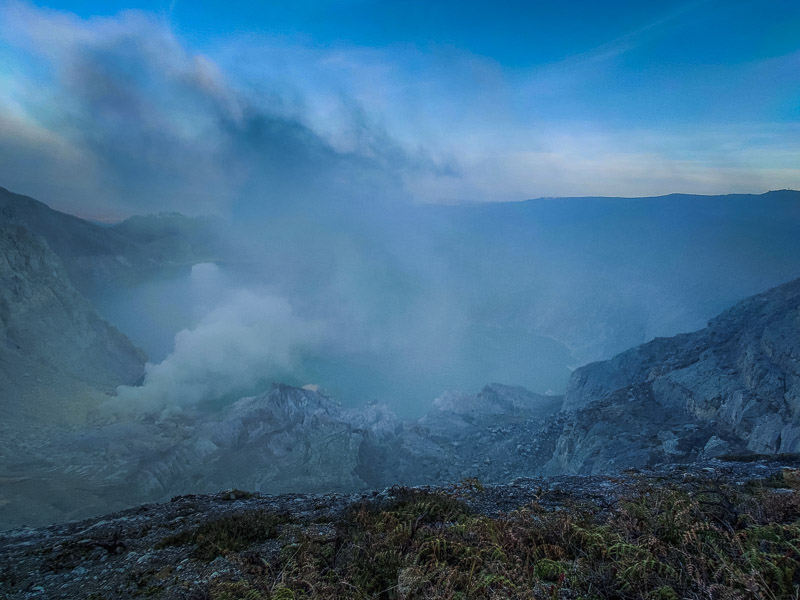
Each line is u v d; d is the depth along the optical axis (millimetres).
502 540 6098
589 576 4898
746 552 4602
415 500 8742
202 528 7777
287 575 5727
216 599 5348
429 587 5070
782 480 8523
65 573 6840
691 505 6102
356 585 5250
